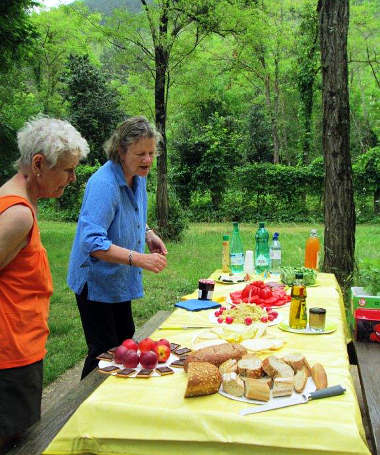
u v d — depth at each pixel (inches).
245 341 91.7
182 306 117.7
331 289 139.9
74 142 82.5
